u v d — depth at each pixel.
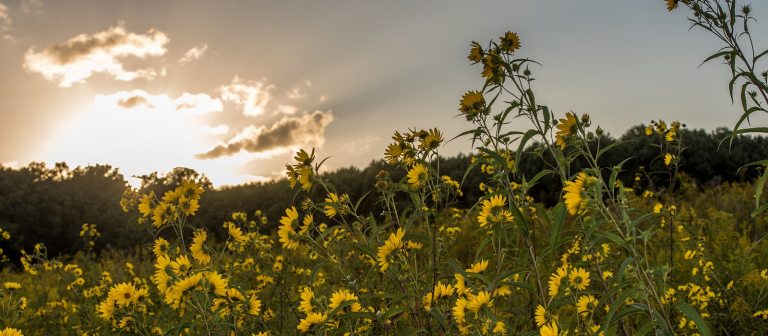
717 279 3.77
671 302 3.11
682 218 4.63
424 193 2.54
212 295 2.61
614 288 1.75
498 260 2.37
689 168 14.20
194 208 2.98
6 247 29.67
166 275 2.70
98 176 33.66
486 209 2.33
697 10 2.52
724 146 13.86
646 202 5.75
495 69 2.37
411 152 2.54
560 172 2.21
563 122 2.22
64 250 31.48
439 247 2.76
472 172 8.00
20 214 30.86
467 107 2.38
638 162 9.76
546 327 1.92
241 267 4.49
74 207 31.75
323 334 2.42
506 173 2.25
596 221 1.89
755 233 6.07
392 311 2.28
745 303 3.46
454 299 2.55
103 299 4.93
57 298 6.05
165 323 3.46
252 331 2.96
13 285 4.36
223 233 10.86
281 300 3.92
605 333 1.65
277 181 26.94
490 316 2.23
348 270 3.48
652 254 4.47
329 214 2.61
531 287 2.22
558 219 1.84
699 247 4.21
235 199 27.72
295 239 2.66
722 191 9.38
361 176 17.33
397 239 2.38
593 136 2.23
